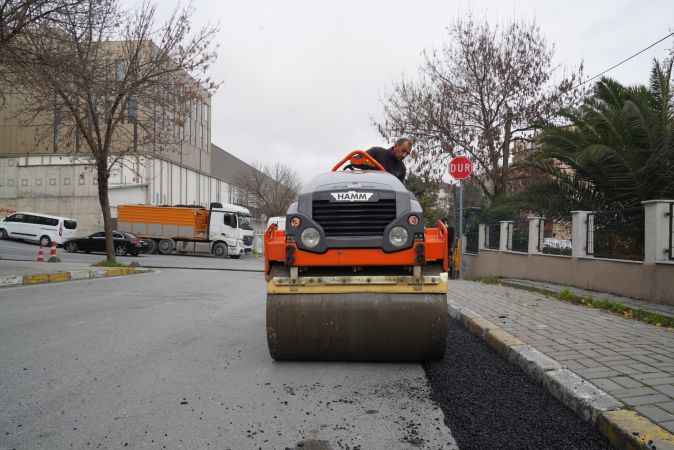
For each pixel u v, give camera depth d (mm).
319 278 4285
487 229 15508
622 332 5352
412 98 19672
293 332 4285
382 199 4375
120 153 18219
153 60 16812
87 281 13188
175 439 2916
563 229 10672
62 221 31547
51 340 5531
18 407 3398
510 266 12984
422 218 4332
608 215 8656
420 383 4004
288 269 4512
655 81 11305
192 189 48219
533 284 10391
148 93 16938
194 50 17375
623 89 11766
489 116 18609
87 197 37125
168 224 31859
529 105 17953
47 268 15070
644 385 3502
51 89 13320
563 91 17844
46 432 2990
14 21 10961
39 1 10945
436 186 19000
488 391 3791
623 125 10414
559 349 4547
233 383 3994
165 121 18734
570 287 9586
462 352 5035
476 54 18453
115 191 37188
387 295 4250
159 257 28766
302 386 3926
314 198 4402
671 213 7094
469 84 18672
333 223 4359
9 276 11859
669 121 10367
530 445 2844
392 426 3133
